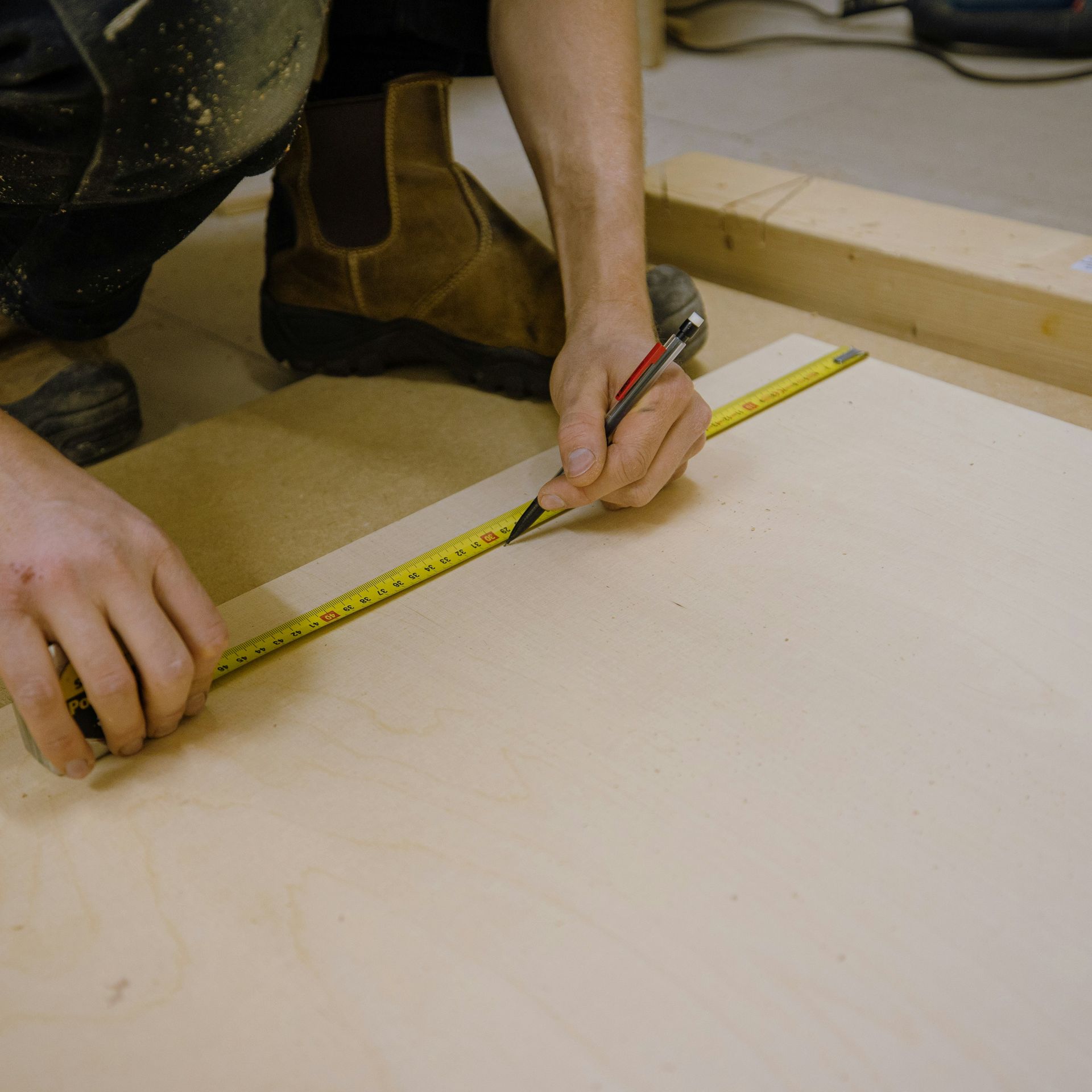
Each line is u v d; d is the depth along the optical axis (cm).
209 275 223
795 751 84
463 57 165
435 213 151
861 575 104
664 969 69
